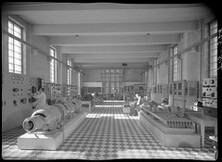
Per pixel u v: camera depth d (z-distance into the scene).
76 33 9.64
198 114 6.29
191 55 9.66
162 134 5.39
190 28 9.09
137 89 23.38
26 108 8.35
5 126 6.91
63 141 5.61
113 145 5.28
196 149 4.97
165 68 14.62
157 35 11.62
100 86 28.92
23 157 4.36
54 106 6.16
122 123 8.70
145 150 4.87
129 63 22.36
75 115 8.53
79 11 7.07
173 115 6.48
